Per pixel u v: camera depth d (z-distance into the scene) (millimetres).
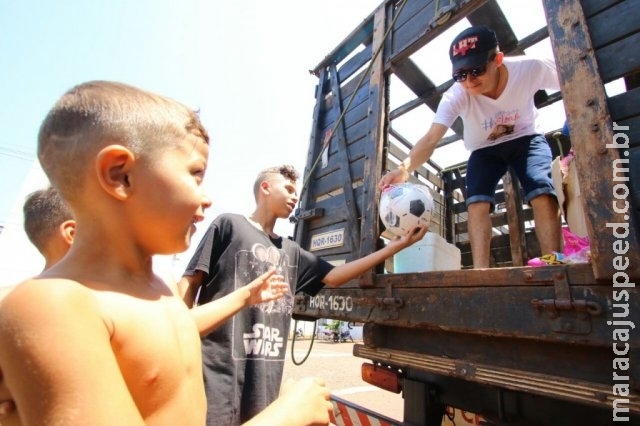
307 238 2705
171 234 554
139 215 528
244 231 1617
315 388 595
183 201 554
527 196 2090
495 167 2285
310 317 2324
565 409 1378
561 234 1974
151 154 529
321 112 2982
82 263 510
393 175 1962
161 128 547
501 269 1261
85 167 510
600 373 1052
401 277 1606
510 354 1255
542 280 1148
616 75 1142
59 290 423
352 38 2777
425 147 2189
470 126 2342
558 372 1135
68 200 530
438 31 1991
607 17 1192
